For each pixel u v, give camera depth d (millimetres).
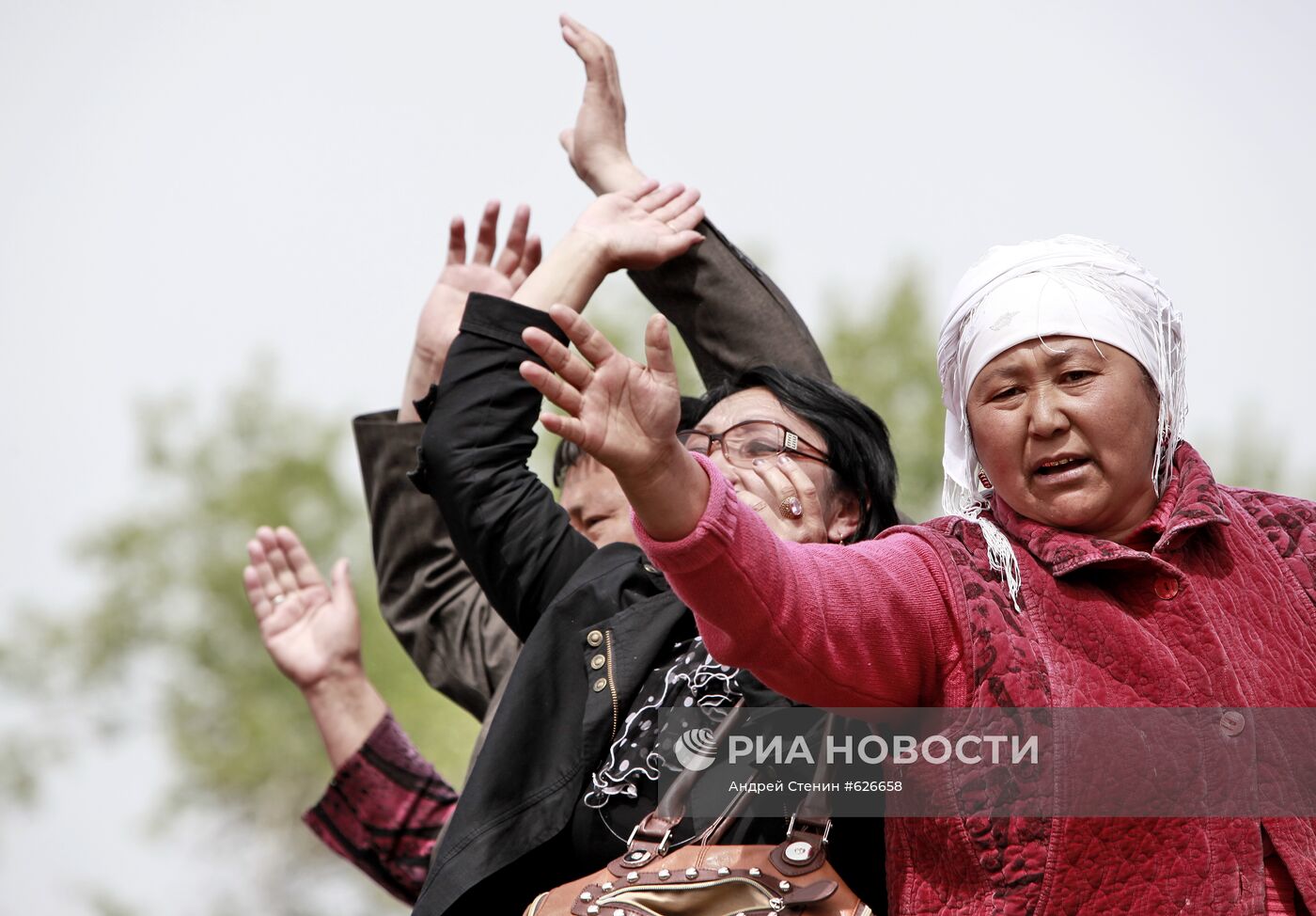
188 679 31594
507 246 7582
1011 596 4465
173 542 32062
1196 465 4691
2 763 32062
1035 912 4262
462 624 7391
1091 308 4559
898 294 25719
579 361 4191
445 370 6383
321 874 30734
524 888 5617
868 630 4332
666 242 6938
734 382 6500
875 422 6395
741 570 4195
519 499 6258
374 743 7742
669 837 5191
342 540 31688
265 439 32438
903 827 4480
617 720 5602
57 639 31984
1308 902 4297
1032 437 4582
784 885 4887
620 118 7656
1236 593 4578
